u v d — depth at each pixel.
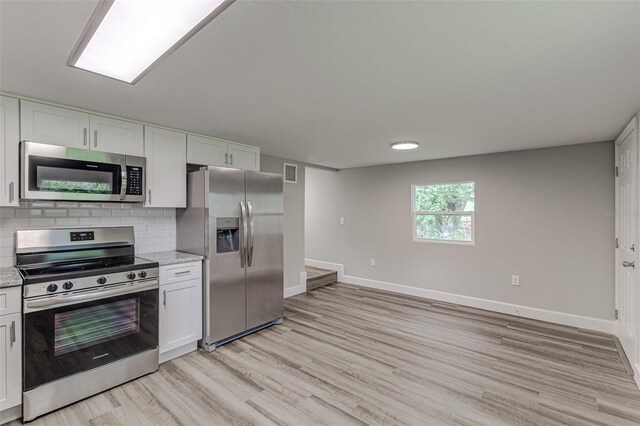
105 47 1.46
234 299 3.24
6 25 1.35
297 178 5.00
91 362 2.28
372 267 5.47
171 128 3.04
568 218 3.70
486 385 2.44
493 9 1.26
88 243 2.69
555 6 1.24
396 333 3.45
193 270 2.98
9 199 2.17
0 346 1.93
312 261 6.35
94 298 2.28
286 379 2.52
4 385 1.95
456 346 3.12
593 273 3.55
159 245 3.27
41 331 2.06
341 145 3.78
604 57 1.64
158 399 2.25
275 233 3.69
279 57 1.66
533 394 2.32
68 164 2.37
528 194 3.96
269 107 2.44
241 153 3.69
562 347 3.09
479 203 4.34
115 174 2.63
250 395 2.30
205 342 3.04
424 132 3.15
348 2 1.22
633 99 2.23
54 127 2.34
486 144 3.67
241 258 3.30
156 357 2.63
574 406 2.18
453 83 1.99
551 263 3.81
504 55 1.64
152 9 1.17
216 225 3.08
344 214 5.83
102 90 2.10
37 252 2.43
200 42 1.51
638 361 2.43
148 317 2.59
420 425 1.99
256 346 3.13
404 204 5.07
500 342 3.21
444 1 1.21
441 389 2.38
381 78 1.92
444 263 4.68
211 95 2.19
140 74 1.75
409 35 1.45
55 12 1.27
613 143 3.45
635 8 1.24
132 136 2.77
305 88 2.07
